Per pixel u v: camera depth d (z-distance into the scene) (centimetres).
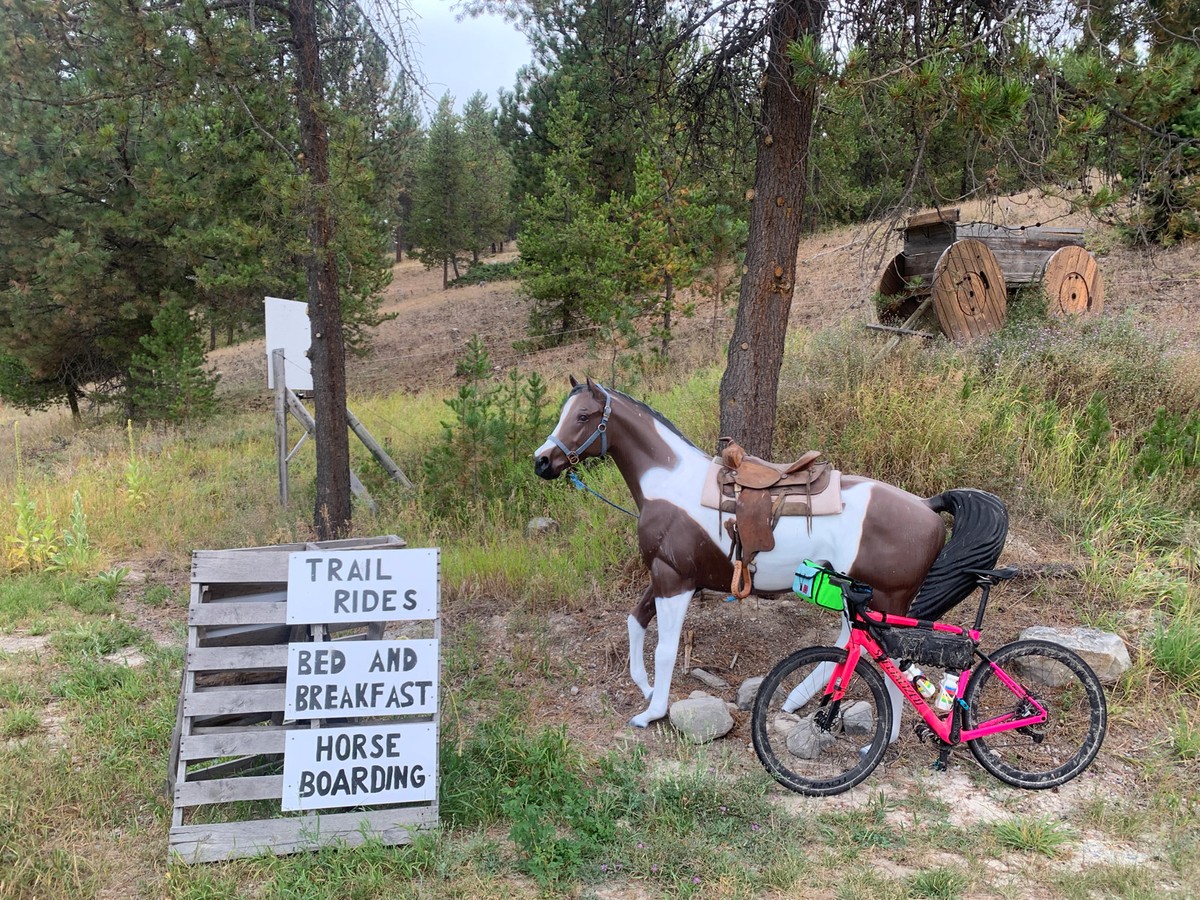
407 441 1245
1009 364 838
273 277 1573
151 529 936
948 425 741
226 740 406
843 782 433
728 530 470
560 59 2047
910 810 425
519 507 861
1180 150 575
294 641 456
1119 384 805
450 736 492
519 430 931
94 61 723
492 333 2461
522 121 2395
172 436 1526
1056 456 718
